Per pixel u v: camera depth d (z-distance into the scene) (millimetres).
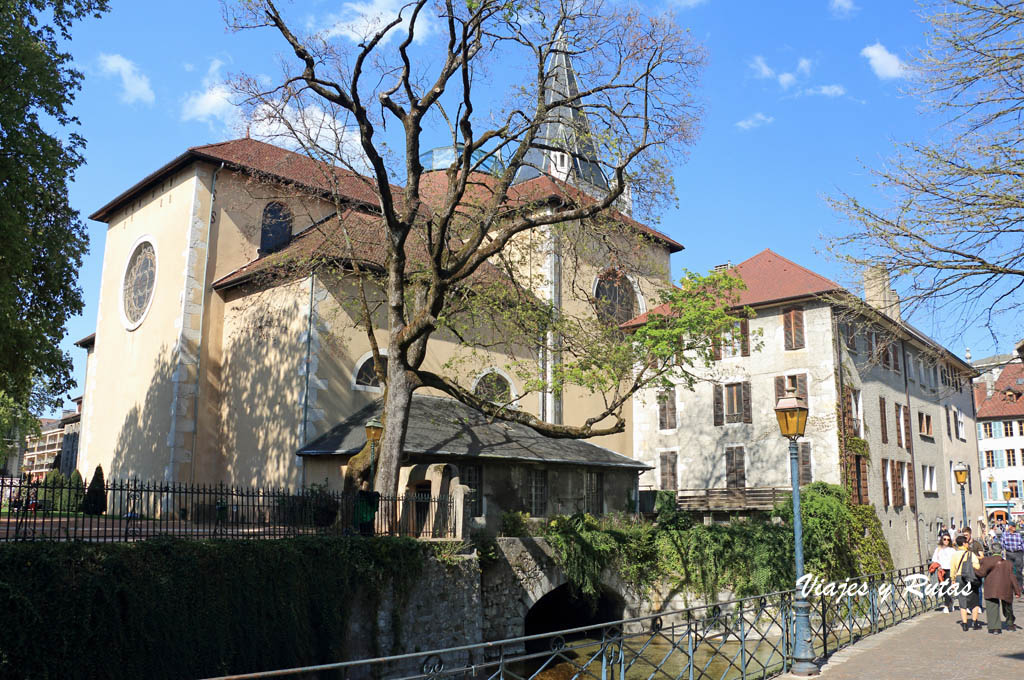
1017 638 14961
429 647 17688
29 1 21875
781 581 26672
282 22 17797
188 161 29938
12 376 21844
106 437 32781
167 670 12906
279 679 14484
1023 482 65000
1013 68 10633
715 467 33438
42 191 21328
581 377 20625
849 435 31031
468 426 26766
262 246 31438
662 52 18812
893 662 12844
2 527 16438
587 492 28969
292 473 25531
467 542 19422
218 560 13977
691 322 22375
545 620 27281
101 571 12375
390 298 19594
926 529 37594
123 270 33562
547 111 19547
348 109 18000
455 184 20031
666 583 26438
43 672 11461
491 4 17438
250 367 28172
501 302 22516
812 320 31641
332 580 15789
